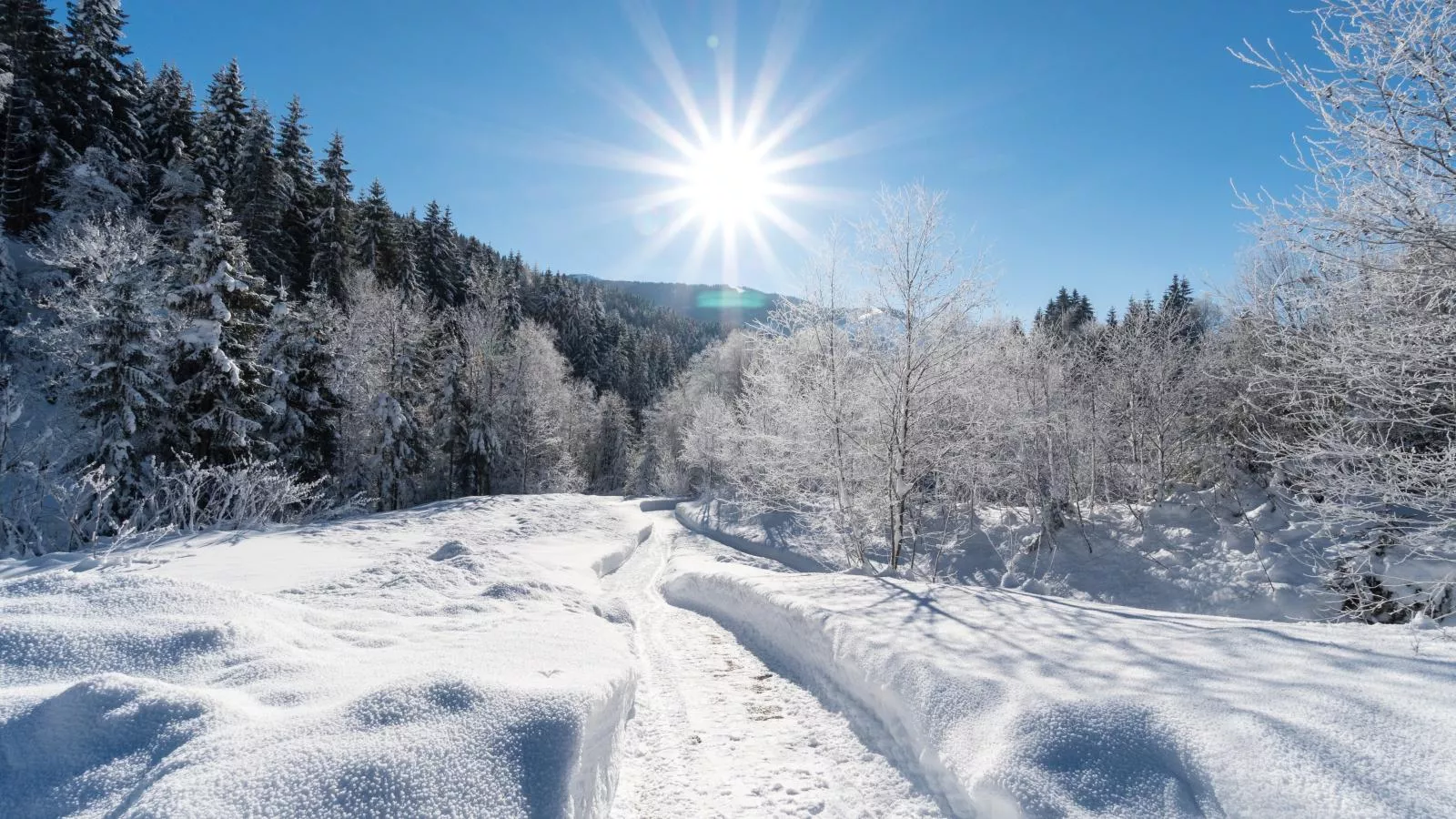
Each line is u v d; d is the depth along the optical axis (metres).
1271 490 16.23
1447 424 5.70
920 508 14.77
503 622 5.91
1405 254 5.57
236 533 15.30
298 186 36.28
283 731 2.95
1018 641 5.73
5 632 3.76
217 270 19.38
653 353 85.31
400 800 2.64
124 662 3.73
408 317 31.58
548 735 3.30
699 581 11.16
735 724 5.55
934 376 12.66
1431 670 4.32
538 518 21.19
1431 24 4.87
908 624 6.50
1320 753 3.28
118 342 16.81
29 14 29.61
